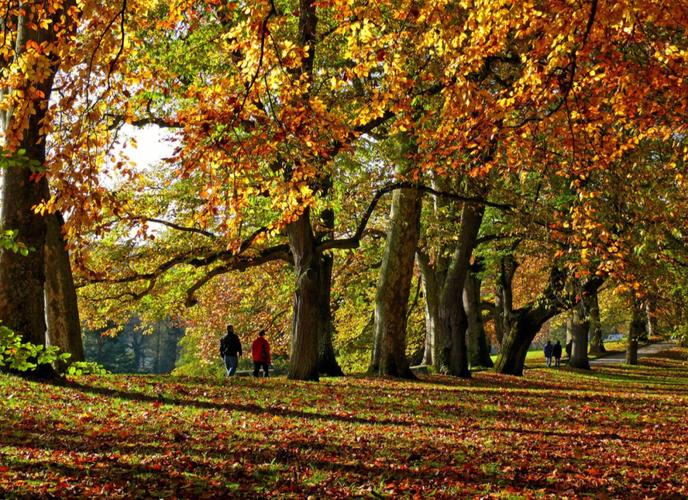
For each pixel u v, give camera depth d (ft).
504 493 28.09
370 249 118.42
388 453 34.63
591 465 34.86
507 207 69.21
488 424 47.88
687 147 45.83
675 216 53.47
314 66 61.52
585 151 45.75
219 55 57.36
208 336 140.36
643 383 112.37
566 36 33.99
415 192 80.74
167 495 24.95
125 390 49.88
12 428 34.32
